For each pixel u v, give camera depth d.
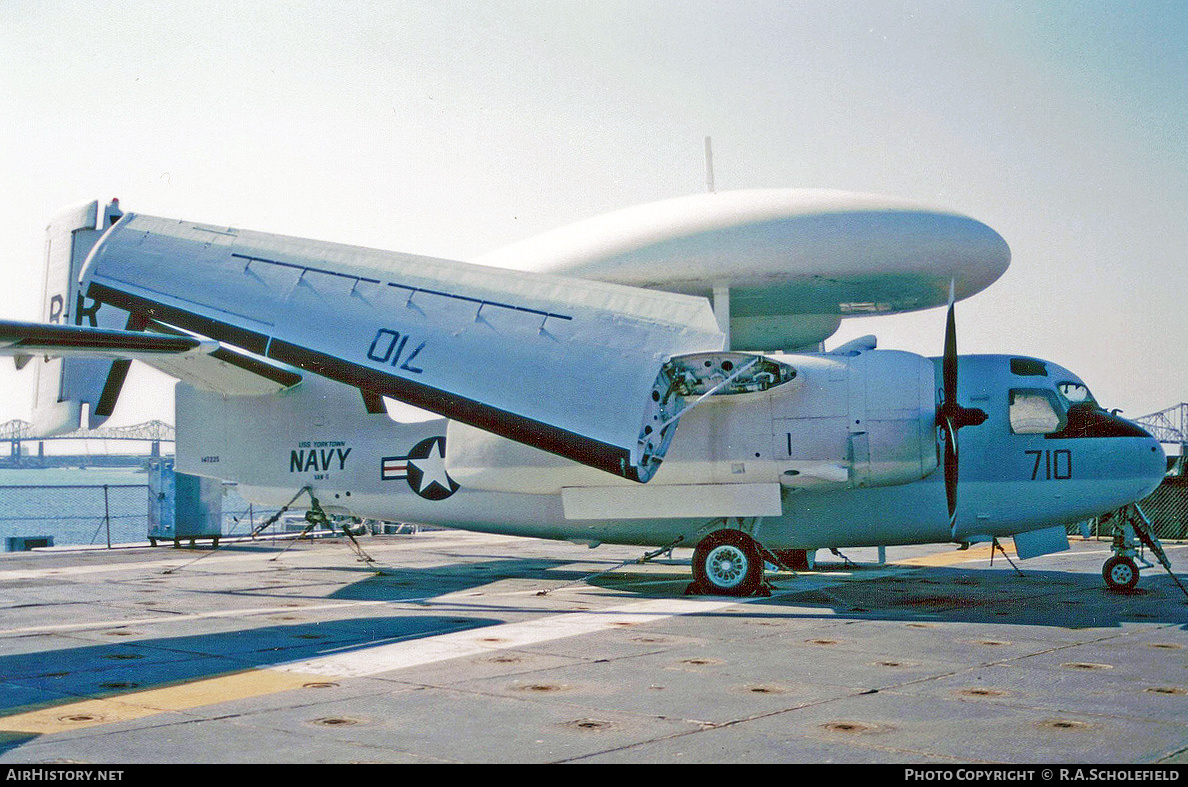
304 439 17.72
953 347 13.29
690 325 12.55
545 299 13.52
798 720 6.54
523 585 15.77
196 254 15.61
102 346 8.46
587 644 9.67
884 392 13.45
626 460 11.80
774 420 13.65
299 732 6.27
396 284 14.30
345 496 17.36
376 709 6.91
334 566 19.53
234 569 18.83
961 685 7.65
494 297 13.77
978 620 11.24
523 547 25.61
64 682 7.89
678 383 13.70
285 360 13.97
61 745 5.95
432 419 17.00
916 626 10.79
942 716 6.64
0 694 7.44
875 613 11.89
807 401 13.62
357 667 8.50
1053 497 14.27
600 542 16.25
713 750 5.82
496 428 12.48
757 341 18.44
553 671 8.30
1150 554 21.33
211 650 9.40
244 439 18.20
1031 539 15.27
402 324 13.76
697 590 14.05
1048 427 14.35
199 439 18.61
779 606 12.62
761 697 7.25
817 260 15.49
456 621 11.35
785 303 17.44
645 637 10.11
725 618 11.52
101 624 11.23
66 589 15.12
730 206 16.12
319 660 8.84
